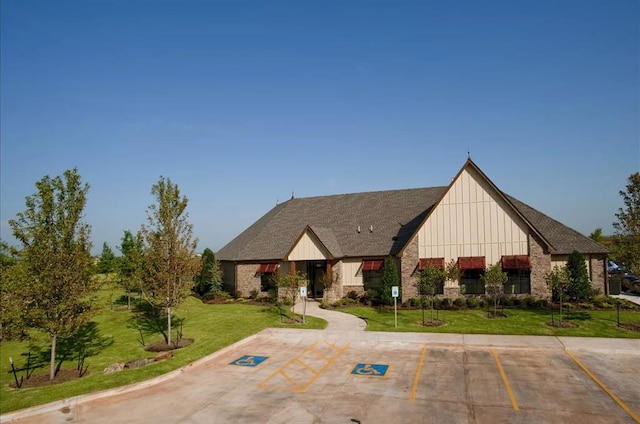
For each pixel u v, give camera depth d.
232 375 20.05
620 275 47.06
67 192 20.30
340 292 39.91
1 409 16.17
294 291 36.28
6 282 24.20
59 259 19.56
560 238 36.72
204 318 33.34
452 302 35.09
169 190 25.59
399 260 38.81
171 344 25.77
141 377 19.36
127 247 44.53
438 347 23.59
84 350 26.14
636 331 25.38
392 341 24.89
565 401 15.83
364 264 39.53
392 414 15.14
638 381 17.75
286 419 15.02
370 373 19.66
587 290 33.53
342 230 43.56
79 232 20.59
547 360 20.81
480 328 27.27
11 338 20.36
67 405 16.70
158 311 35.97
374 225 42.81
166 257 25.47
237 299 42.44
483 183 35.62
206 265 44.66
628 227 25.70
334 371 20.14
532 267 34.06
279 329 28.84
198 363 21.83
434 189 45.28
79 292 20.36
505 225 34.94
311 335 27.03
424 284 31.25
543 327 26.94
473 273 35.59
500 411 15.11
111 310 37.72
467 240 35.69
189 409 16.17
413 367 20.31
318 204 48.97
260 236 46.56
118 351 25.44
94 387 18.11
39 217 19.59
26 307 19.19
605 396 16.22
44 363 24.19
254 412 15.72
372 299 37.81
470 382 18.08
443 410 15.34
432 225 36.59
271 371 20.47
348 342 25.22
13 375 22.17
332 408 15.84
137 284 34.66
